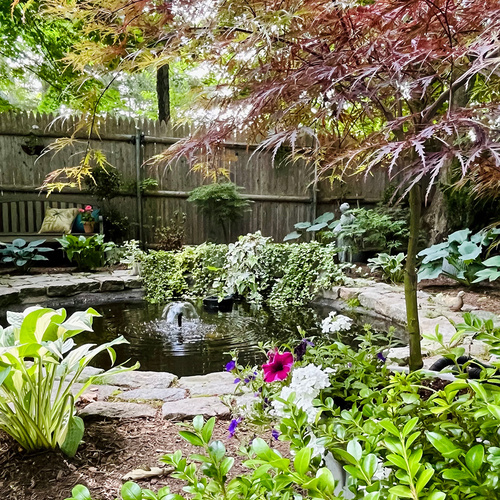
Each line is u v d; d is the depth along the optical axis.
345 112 1.14
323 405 0.87
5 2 5.70
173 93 8.27
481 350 2.22
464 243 4.17
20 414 1.19
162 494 0.63
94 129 1.30
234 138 1.16
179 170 6.40
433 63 0.90
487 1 0.79
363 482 0.67
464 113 0.74
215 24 0.96
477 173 1.08
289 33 0.92
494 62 0.67
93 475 1.14
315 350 1.18
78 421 1.29
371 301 3.93
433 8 0.81
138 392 1.77
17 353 1.12
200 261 5.17
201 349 2.90
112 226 5.99
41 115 5.70
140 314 3.97
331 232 5.86
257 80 1.03
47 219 5.70
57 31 6.18
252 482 0.64
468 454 0.56
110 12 0.99
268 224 6.80
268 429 1.21
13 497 1.05
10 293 3.98
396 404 0.78
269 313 4.14
